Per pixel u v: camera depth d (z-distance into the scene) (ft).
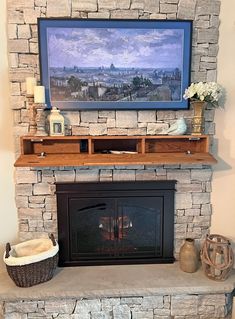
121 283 7.86
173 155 7.91
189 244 8.30
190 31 7.92
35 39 7.75
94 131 8.26
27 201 8.44
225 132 8.48
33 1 7.58
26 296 7.49
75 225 8.61
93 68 7.95
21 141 7.68
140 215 8.79
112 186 8.46
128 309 7.83
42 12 7.65
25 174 8.30
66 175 8.36
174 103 8.24
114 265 8.73
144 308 7.85
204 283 7.86
